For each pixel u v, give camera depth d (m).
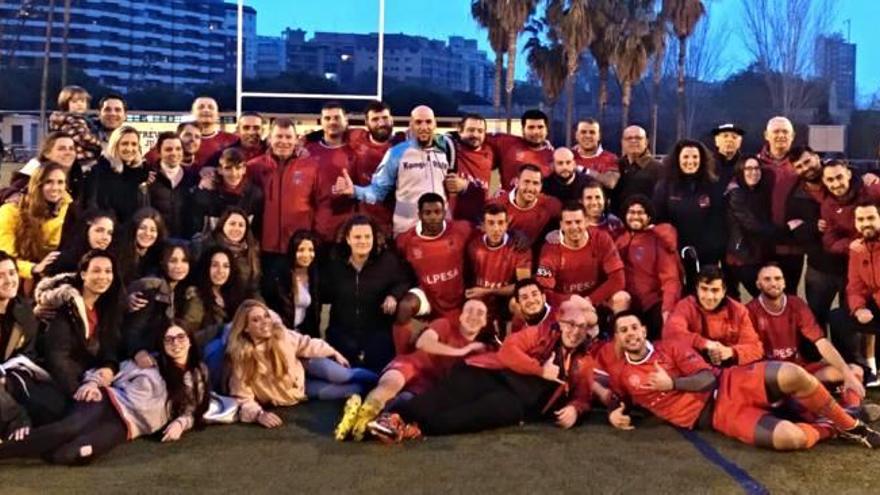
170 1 101.38
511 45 39.56
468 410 5.70
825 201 7.22
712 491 4.70
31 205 6.55
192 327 6.20
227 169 7.47
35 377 5.31
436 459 5.22
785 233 7.30
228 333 6.25
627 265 7.18
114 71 96.69
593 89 56.25
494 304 7.14
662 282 7.05
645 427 5.91
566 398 6.06
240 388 6.12
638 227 7.18
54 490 4.66
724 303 6.28
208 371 5.88
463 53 95.75
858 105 54.38
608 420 6.06
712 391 5.76
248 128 8.34
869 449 5.42
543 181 7.98
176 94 60.84
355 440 5.57
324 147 8.20
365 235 6.89
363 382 6.62
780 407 5.70
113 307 5.75
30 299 5.95
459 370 5.89
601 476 4.92
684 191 7.59
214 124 8.90
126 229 6.39
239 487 4.72
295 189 7.79
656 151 47.66
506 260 7.09
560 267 7.08
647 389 5.84
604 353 6.06
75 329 5.57
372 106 8.34
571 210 6.93
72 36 92.69
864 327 6.65
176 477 4.88
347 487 4.73
